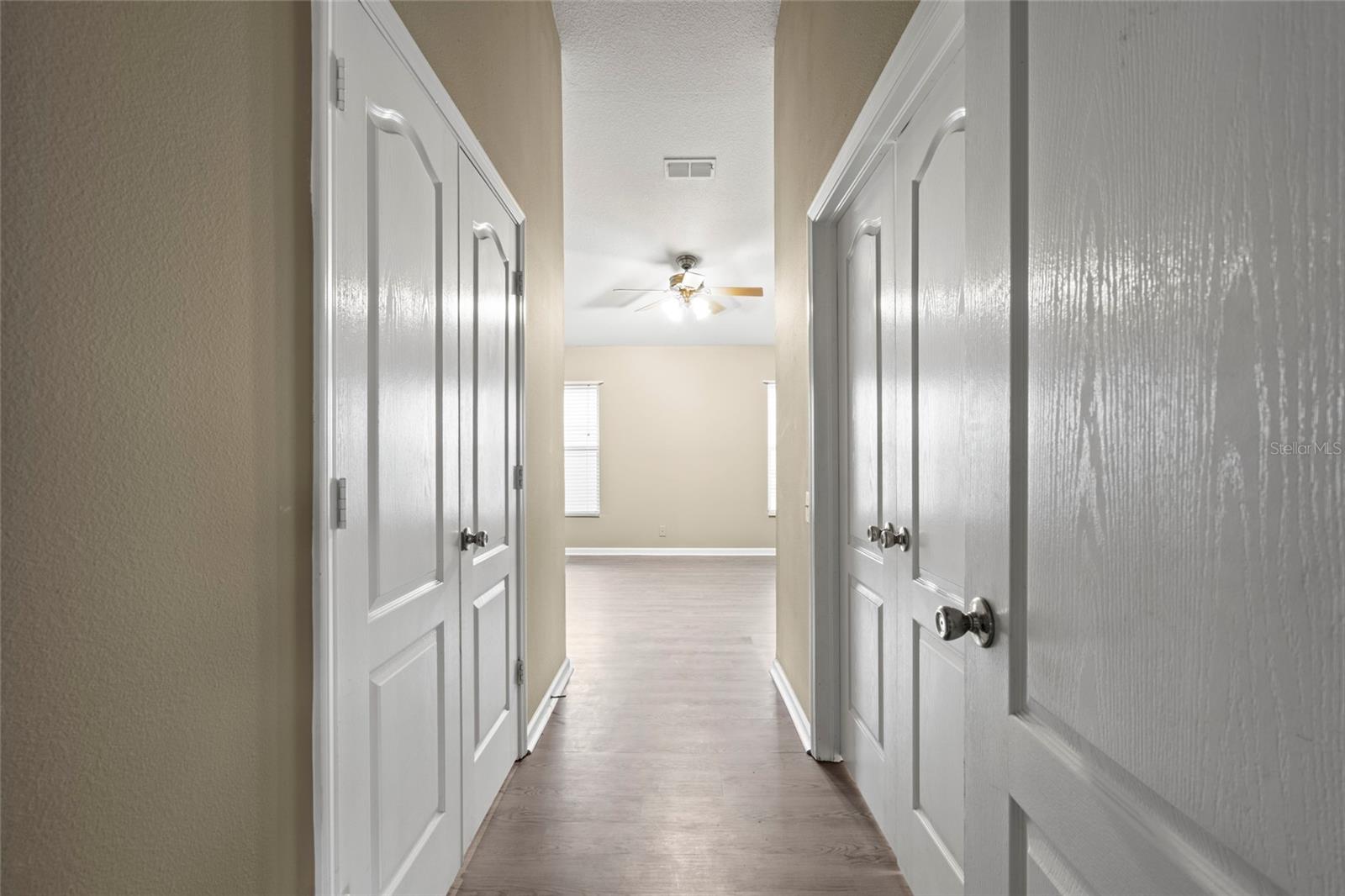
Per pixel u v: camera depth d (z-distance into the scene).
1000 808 0.80
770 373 8.25
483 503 2.07
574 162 4.25
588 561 7.73
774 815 2.12
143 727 0.75
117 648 0.72
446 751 1.71
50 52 0.64
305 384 1.07
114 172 0.71
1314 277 0.40
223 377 0.88
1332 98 0.39
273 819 0.99
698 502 8.24
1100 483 0.62
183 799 0.81
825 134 2.30
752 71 3.45
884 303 1.91
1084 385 0.64
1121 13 0.59
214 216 0.86
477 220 2.00
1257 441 0.45
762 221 5.04
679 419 8.26
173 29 0.79
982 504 0.84
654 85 3.55
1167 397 0.53
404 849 1.46
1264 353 0.44
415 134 1.51
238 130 0.91
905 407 1.73
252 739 0.94
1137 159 0.57
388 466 1.37
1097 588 0.63
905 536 1.71
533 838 2.01
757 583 6.31
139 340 0.74
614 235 5.28
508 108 2.39
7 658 0.60
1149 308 0.55
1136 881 0.57
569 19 3.15
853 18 1.97
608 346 8.29
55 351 0.65
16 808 0.61
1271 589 0.44
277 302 1.00
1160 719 0.54
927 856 1.60
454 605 1.78
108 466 0.71
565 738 2.73
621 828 2.06
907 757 1.74
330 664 1.11
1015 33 0.77
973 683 0.87
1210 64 0.49
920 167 1.60
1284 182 0.42
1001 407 0.79
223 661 0.88
